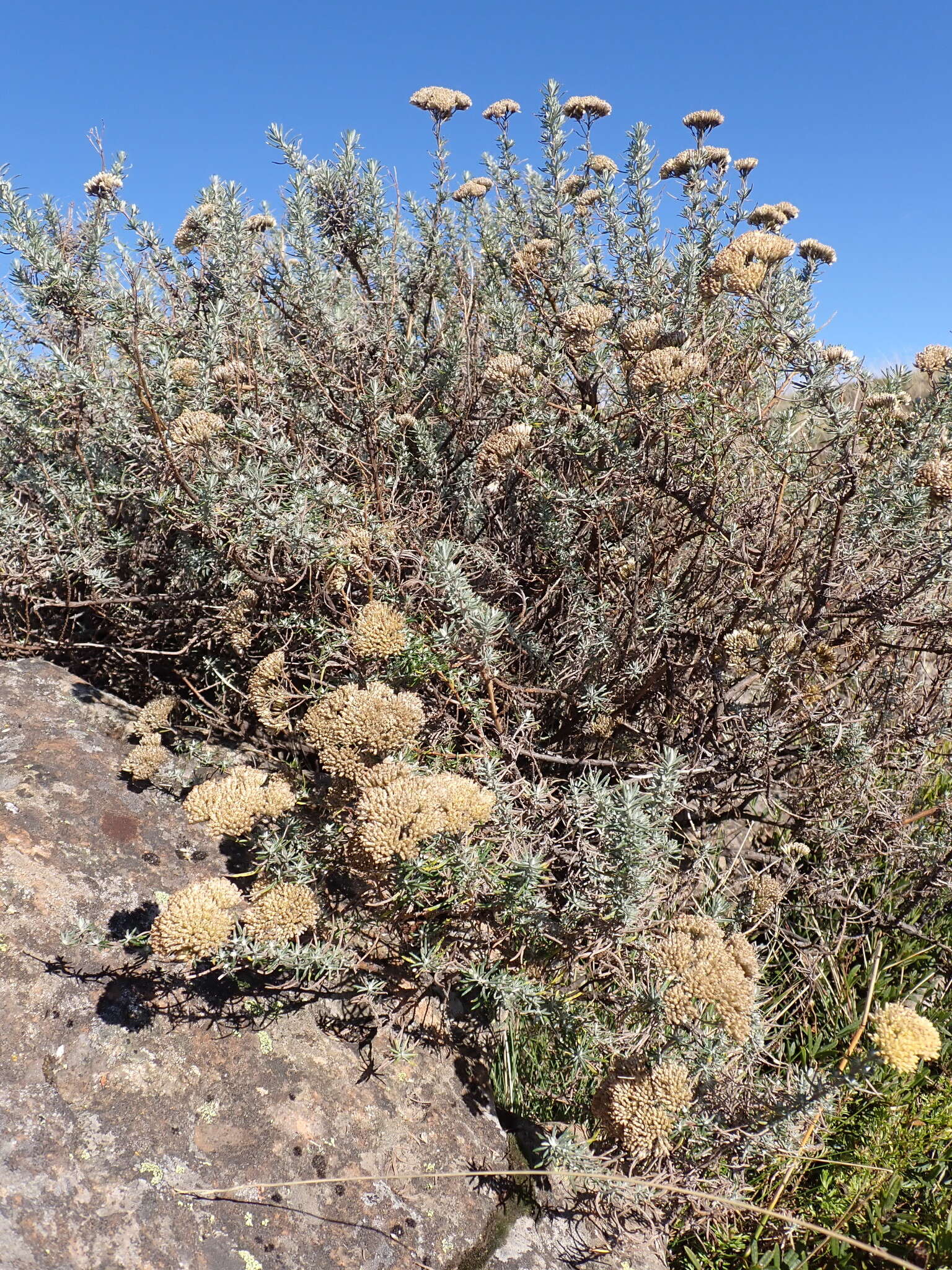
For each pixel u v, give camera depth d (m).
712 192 3.32
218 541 2.64
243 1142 1.73
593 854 2.05
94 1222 1.49
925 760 3.02
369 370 3.29
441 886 2.06
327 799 2.11
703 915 2.19
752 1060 2.10
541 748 2.84
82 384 2.73
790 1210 2.09
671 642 2.93
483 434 3.30
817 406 2.53
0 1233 1.40
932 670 3.37
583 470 2.89
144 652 2.94
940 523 2.52
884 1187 2.12
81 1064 1.71
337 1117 1.85
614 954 2.08
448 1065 2.12
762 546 2.83
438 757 2.38
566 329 2.67
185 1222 1.56
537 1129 2.07
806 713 2.65
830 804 2.83
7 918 1.90
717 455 2.65
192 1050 1.84
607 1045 2.05
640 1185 1.89
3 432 3.11
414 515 3.01
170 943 1.59
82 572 2.87
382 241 3.68
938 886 2.84
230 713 2.96
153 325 2.97
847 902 2.83
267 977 2.03
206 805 1.84
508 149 3.91
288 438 3.02
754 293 2.42
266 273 3.60
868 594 2.64
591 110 3.31
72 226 3.24
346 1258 1.63
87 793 2.31
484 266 3.96
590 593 2.90
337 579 2.58
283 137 3.38
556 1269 1.79
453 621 2.42
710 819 2.89
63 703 2.62
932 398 2.84
